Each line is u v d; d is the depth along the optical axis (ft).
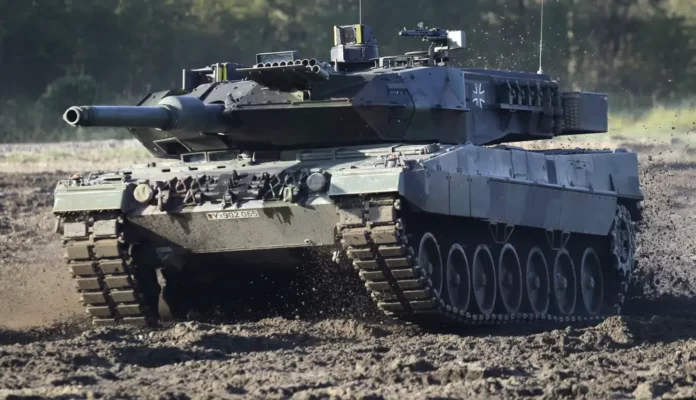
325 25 594.24
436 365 162.09
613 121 532.73
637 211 284.00
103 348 174.91
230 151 229.45
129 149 531.09
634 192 277.03
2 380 151.12
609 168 267.80
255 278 225.76
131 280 212.23
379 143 225.15
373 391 143.43
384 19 545.44
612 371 159.53
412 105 223.30
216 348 182.09
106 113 193.88
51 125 583.17
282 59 229.86
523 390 143.74
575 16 547.90
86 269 212.43
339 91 219.00
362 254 198.39
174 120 207.62
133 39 610.65
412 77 227.20
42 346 177.58
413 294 200.54
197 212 206.39
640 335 198.80
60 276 290.15
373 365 162.40
